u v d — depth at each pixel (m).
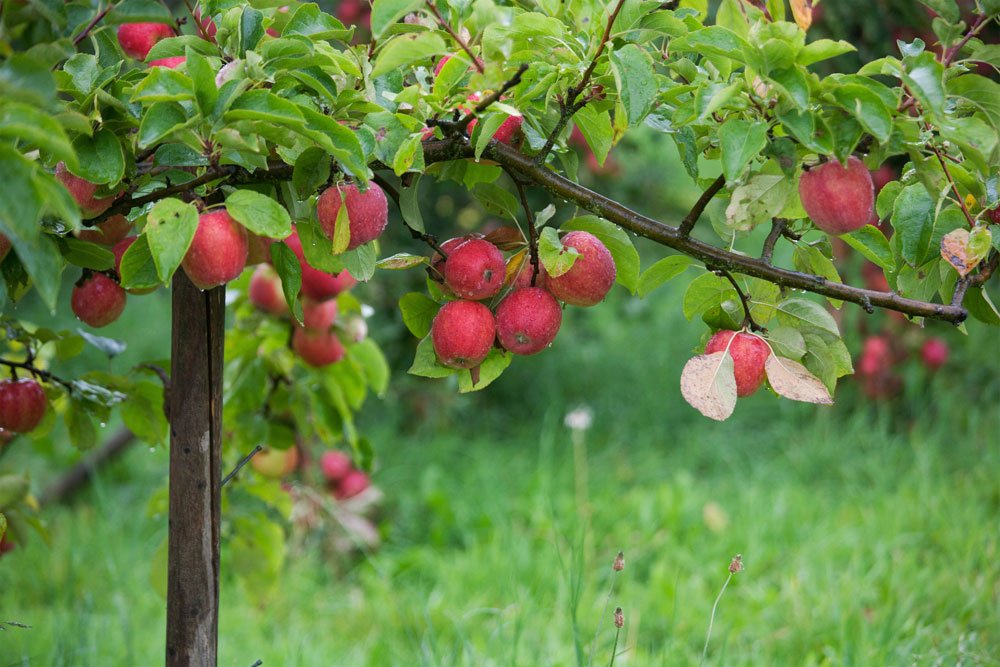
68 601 4.16
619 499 5.46
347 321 3.27
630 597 4.15
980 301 2.20
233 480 3.45
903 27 4.28
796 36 1.74
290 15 2.25
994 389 6.18
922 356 6.23
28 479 2.93
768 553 4.57
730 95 1.72
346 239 1.92
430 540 5.38
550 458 6.14
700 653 3.68
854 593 3.74
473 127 2.08
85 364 7.12
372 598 4.52
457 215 6.73
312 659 3.68
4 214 1.41
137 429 2.88
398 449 6.54
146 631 4.01
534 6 2.17
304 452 4.73
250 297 3.19
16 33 1.66
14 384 2.52
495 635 3.49
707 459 6.39
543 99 2.06
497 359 2.22
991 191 2.01
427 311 2.24
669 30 1.99
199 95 1.72
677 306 8.23
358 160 1.77
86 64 1.90
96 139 1.81
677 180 8.24
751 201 1.94
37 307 7.04
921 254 1.99
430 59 2.21
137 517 5.35
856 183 1.85
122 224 2.34
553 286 2.11
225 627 4.16
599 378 7.39
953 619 3.61
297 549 4.89
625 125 2.06
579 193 2.04
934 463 5.35
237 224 1.90
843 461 5.80
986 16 1.86
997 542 4.17
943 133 1.75
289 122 1.68
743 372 2.04
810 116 1.73
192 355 2.27
